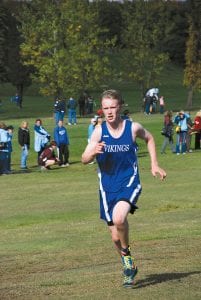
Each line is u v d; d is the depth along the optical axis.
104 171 10.89
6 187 36.31
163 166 44.66
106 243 17.56
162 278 11.95
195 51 104.69
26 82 114.06
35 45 89.75
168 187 33.88
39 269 14.18
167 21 105.88
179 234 18.39
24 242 18.64
